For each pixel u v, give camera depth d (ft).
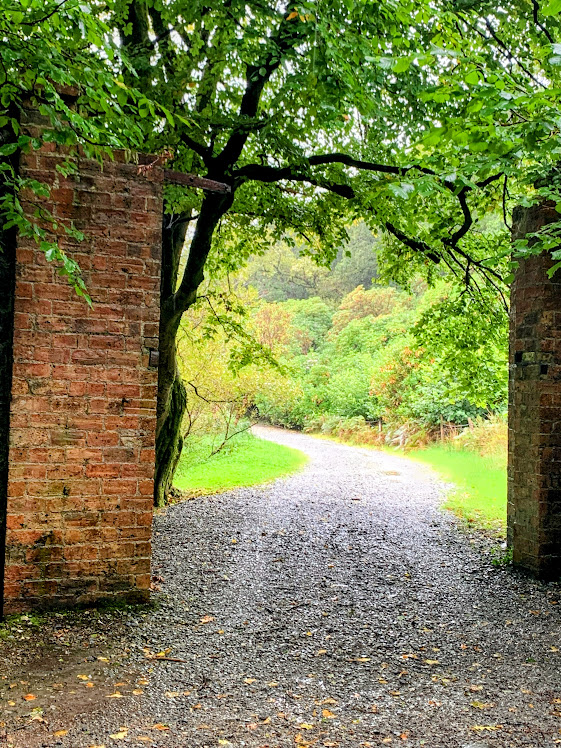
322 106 19.60
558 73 19.85
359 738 9.92
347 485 38.96
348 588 18.92
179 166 24.06
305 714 10.78
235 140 24.18
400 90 22.18
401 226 27.94
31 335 14.96
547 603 17.44
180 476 42.16
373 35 21.16
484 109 10.64
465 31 21.75
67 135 11.55
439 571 20.75
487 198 27.04
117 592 15.80
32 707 10.63
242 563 21.50
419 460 52.16
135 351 15.81
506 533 23.65
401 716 10.74
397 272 34.06
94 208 15.46
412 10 17.84
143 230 15.88
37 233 11.31
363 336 93.35
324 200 29.27
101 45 11.76
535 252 15.15
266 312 94.94
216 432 52.54
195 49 22.33
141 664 12.75
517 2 23.06
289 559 22.15
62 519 15.24
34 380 14.99
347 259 145.18
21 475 14.88
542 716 10.75
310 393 84.69
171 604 16.66
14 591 14.80
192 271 26.99
